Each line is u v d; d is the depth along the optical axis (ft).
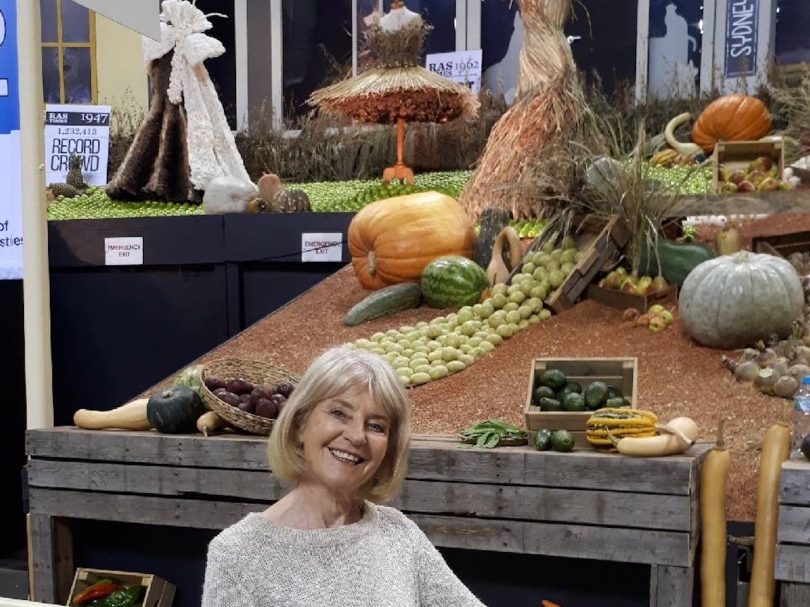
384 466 6.47
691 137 20.76
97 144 21.90
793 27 21.29
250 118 25.05
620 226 14.83
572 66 18.33
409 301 16.05
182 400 11.39
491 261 16.06
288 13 24.58
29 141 9.26
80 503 11.60
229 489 10.96
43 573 11.85
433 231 16.24
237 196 18.10
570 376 11.12
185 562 12.00
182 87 19.67
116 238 17.37
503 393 12.64
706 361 12.77
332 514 6.35
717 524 9.36
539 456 9.64
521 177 17.98
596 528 9.47
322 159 23.39
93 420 11.91
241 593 5.83
